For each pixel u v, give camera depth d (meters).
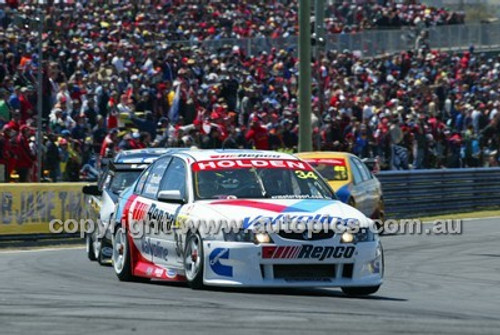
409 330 18.77
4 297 24.48
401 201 63.72
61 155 57.19
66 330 18.34
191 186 28.02
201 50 85.38
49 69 65.94
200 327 18.69
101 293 25.77
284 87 84.75
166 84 69.94
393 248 44.31
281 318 20.09
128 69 72.81
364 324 19.45
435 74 101.56
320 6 61.16
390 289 29.95
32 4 78.75
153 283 29.64
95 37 81.25
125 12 88.94
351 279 25.86
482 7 142.00
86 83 66.50
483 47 117.69
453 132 82.44
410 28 111.81
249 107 74.88
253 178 28.34
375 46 108.25
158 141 62.22
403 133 74.69
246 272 25.44
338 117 71.31
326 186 28.77
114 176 38.06
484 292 29.70
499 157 84.00
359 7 116.44
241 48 92.81
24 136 54.66
